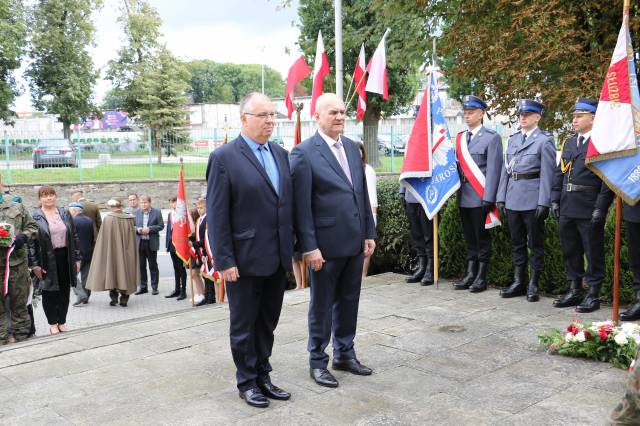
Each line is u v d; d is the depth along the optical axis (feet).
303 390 14.12
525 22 29.68
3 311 22.06
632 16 29.14
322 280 14.51
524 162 21.62
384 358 16.17
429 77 23.70
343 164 14.94
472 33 32.81
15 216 22.30
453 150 23.31
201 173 75.82
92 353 17.31
